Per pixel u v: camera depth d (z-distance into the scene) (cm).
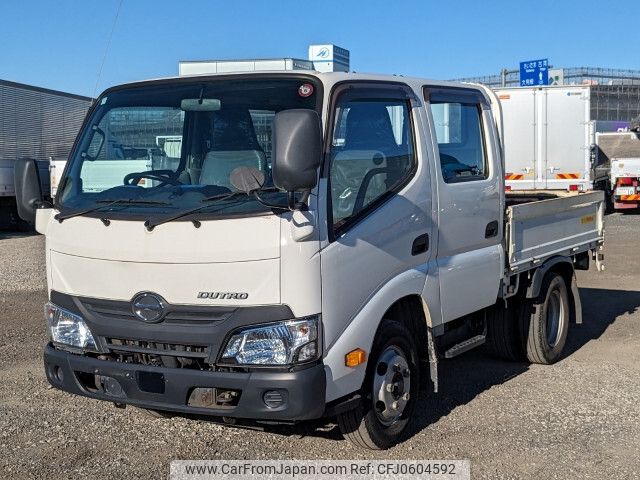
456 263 562
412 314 544
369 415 490
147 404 450
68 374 479
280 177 401
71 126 2736
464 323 617
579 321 760
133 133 496
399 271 501
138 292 447
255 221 421
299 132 398
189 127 482
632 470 482
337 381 445
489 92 632
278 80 470
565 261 726
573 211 748
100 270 460
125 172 488
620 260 1398
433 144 543
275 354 424
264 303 423
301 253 421
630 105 4047
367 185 478
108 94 525
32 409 603
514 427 559
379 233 478
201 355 436
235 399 437
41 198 511
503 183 626
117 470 486
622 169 2347
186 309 436
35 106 2495
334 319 442
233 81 484
